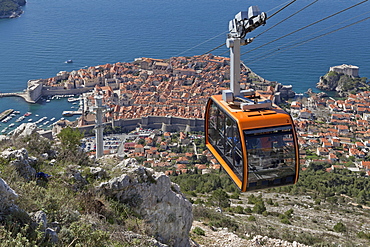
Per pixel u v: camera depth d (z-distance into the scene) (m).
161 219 19.62
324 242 30.02
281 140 15.04
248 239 27.19
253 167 14.87
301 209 46.94
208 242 24.39
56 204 14.63
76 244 12.20
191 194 50.34
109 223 16.50
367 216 45.78
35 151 20.28
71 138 22.64
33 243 11.14
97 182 18.59
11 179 14.92
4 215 11.90
